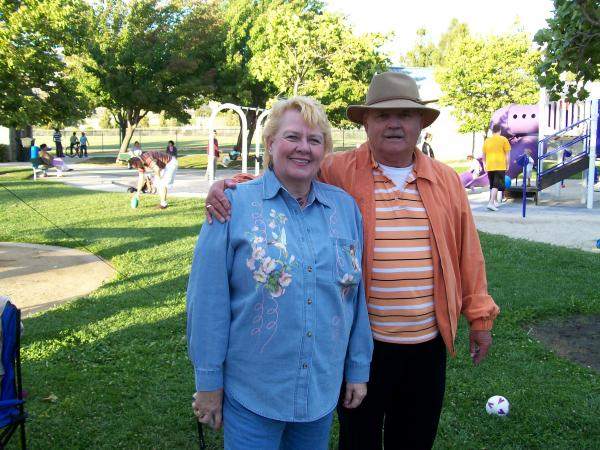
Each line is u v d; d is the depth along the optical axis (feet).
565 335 17.52
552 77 16.84
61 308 19.92
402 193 8.86
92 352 16.08
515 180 60.44
